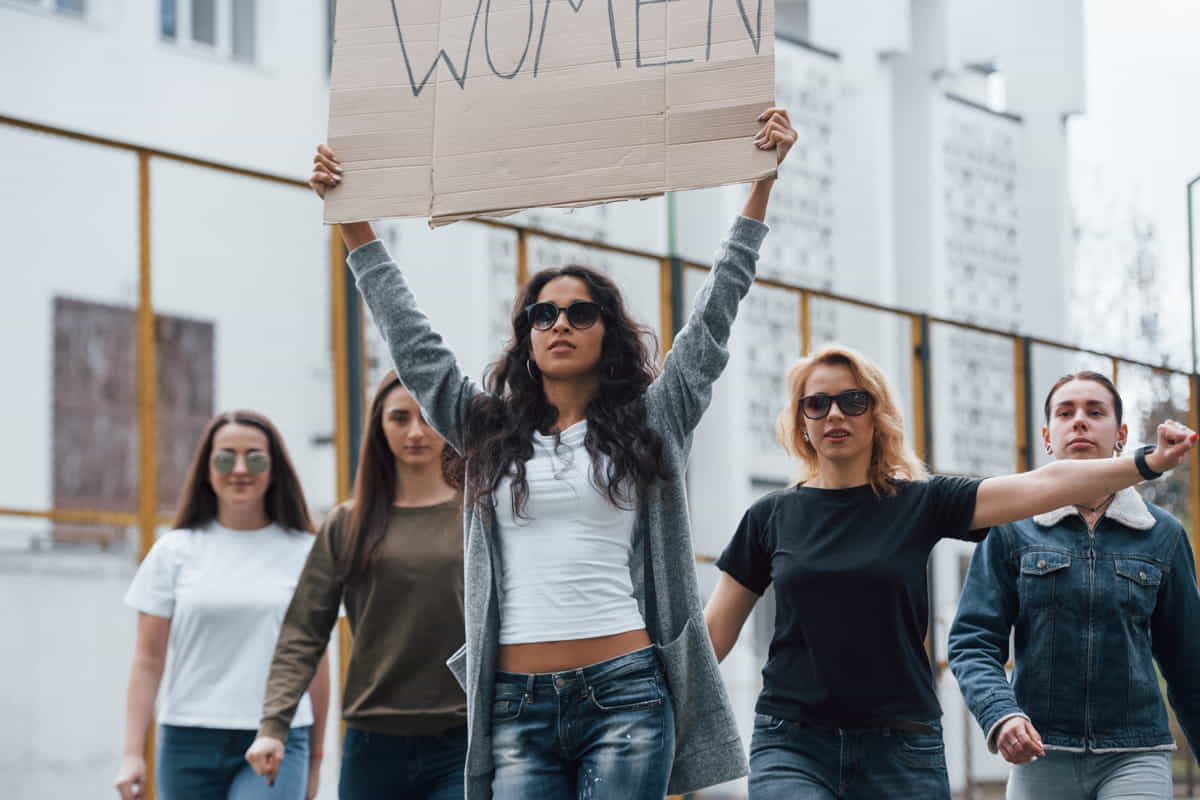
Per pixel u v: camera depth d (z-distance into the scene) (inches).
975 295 1609.3
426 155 280.1
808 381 325.7
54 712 778.8
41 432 1037.8
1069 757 344.5
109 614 807.1
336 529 366.0
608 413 276.1
